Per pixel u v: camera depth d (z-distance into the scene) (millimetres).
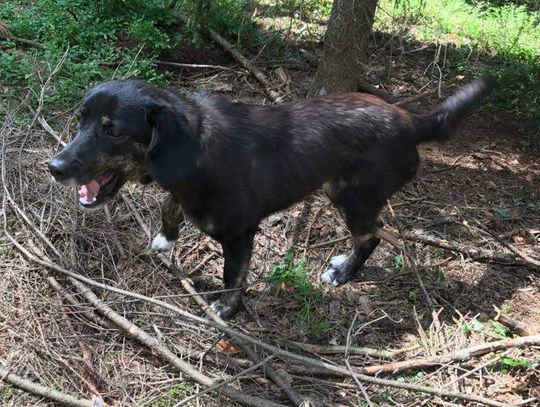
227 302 1335
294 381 1223
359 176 1348
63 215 1461
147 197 1594
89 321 1252
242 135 1218
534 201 1868
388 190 1378
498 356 1272
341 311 1421
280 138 1260
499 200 1857
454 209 1781
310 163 1286
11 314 1217
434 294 1484
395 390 1220
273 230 1610
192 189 1196
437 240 1615
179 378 1176
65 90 1849
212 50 2336
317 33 2629
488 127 2225
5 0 2346
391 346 1346
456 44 2889
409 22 2785
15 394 1077
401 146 1354
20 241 1388
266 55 2406
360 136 1318
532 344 1284
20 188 1501
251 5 2578
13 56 1947
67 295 1268
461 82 2463
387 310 1436
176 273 1395
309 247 1569
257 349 1275
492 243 1669
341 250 1580
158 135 1094
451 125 1400
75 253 1373
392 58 2592
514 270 1594
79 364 1156
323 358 1279
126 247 1444
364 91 2279
